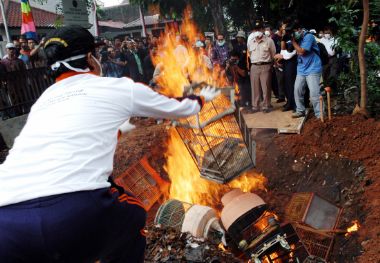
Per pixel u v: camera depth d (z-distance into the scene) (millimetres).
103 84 2037
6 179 1818
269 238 4270
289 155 6629
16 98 8375
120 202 1968
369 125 6328
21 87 8500
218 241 4711
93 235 1834
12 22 22719
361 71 6562
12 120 8242
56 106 1968
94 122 1919
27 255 1776
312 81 6934
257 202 4578
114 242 2004
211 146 4656
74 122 1892
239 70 8781
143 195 5961
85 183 1803
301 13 13156
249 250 4336
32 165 1815
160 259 3875
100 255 1999
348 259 4859
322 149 6426
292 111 7922
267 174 6605
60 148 1833
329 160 6289
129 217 2018
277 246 4266
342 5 6922
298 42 6926
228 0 16844
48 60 2145
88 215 1782
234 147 4582
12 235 1734
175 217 4984
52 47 2105
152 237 4262
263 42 7867
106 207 1848
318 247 4898
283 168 6570
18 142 1948
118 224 1952
